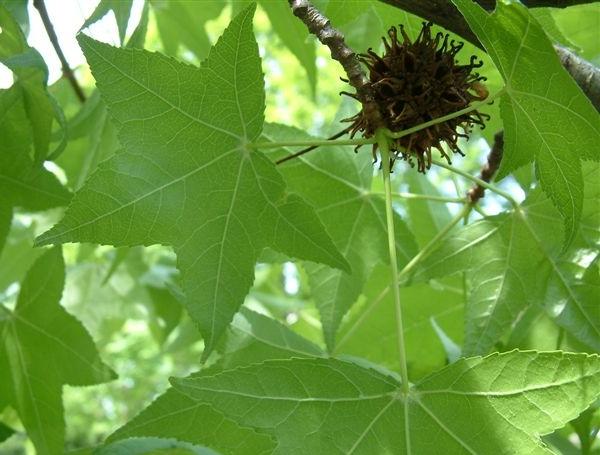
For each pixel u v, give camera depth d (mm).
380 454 200
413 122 256
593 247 278
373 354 373
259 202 246
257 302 512
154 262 535
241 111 241
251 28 233
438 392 206
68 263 566
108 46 229
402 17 304
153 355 1775
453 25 250
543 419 196
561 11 372
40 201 314
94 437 1892
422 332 372
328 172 320
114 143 359
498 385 202
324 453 197
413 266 298
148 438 279
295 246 247
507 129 227
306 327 466
